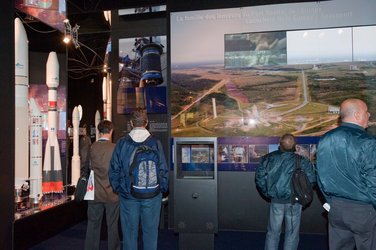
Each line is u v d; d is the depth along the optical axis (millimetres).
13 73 3102
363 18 4301
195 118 4621
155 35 5293
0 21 2971
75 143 5230
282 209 2801
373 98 4258
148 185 2506
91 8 5180
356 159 2000
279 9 4480
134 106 5355
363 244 2033
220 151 4531
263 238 4102
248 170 4461
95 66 5562
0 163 2943
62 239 4047
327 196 2227
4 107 2988
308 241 3955
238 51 4559
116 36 5430
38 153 4078
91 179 3021
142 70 5340
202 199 3053
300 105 4410
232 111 4543
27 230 3402
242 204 4461
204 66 4617
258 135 4480
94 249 3094
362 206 2021
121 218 2609
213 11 4625
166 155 5246
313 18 4406
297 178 2705
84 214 4941
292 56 4441
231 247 3746
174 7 4707
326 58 4371
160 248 3725
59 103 4969
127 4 5137
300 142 4383
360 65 4297
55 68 4488
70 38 5066
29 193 4340
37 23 4211
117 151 2586
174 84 4676
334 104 4340
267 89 4484
